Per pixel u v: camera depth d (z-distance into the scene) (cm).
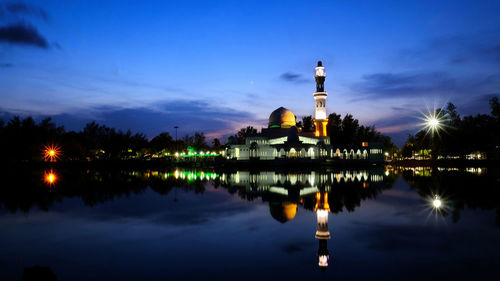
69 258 1594
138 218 2534
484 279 1264
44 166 13025
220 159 12188
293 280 1270
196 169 10512
